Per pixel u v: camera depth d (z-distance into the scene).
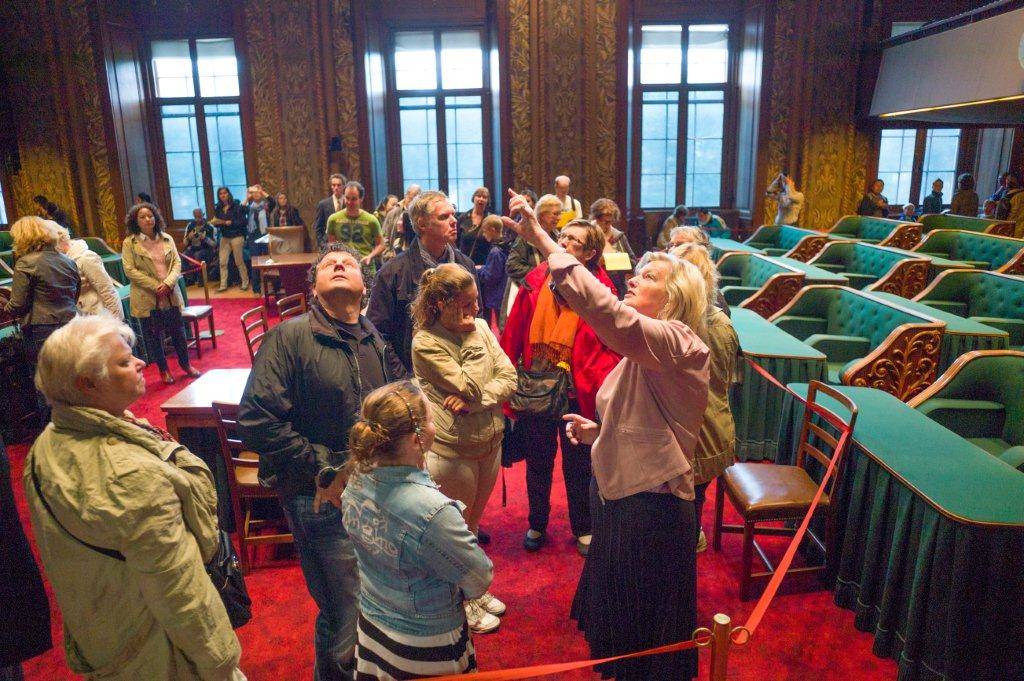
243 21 10.92
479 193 6.76
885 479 2.70
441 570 1.62
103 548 1.53
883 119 11.37
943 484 2.51
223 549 1.79
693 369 1.97
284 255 8.92
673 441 2.04
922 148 12.67
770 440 4.45
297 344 2.15
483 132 11.88
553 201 4.11
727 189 12.35
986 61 9.25
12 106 10.86
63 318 4.62
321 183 11.28
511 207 1.85
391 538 1.62
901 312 4.74
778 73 11.32
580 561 3.35
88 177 11.09
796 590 3.09
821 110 11.58
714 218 11.66
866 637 2.78
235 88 11.62
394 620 1.69
